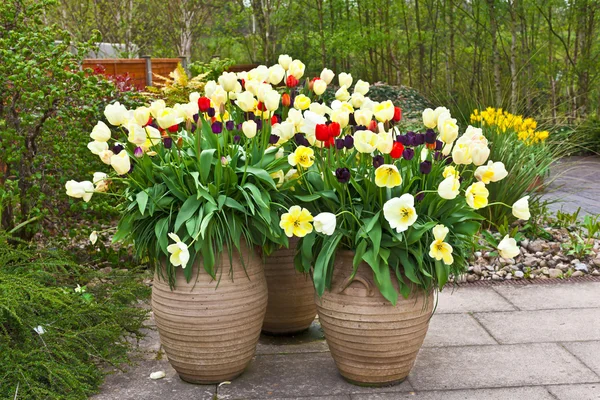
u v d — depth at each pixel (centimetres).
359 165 302
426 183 288
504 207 570
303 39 1955
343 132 310
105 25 1986
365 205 289
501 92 1222
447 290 456
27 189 468
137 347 354
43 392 286
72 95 468
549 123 947
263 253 319
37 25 482
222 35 2188
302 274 357
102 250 481
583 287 459
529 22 1675
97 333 325
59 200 482
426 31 1755
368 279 289
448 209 291
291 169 305
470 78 1550
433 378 315
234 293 295
